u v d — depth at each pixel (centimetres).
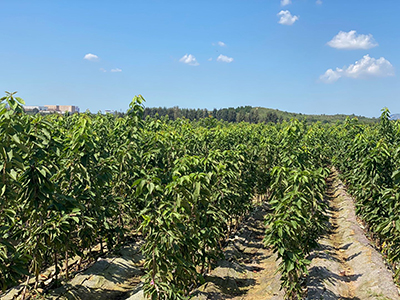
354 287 877
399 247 887
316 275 903
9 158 547
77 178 824
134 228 1318
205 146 1407
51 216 767
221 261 1041
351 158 1389
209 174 796
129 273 973
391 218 877
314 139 1791
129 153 948
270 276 973
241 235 1339
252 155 1623
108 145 1338
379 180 1032
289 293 762
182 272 683
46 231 696
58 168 791
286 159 1047
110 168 888
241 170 1315
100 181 855
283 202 749
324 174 971
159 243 616
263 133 2250
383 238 1056
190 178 676
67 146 787
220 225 962
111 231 1022
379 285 825
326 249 1130
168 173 912
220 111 12112
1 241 622
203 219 830
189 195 653
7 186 583
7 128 554
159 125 1442
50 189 680
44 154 679
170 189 630
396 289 802
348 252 1105
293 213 752
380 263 948
